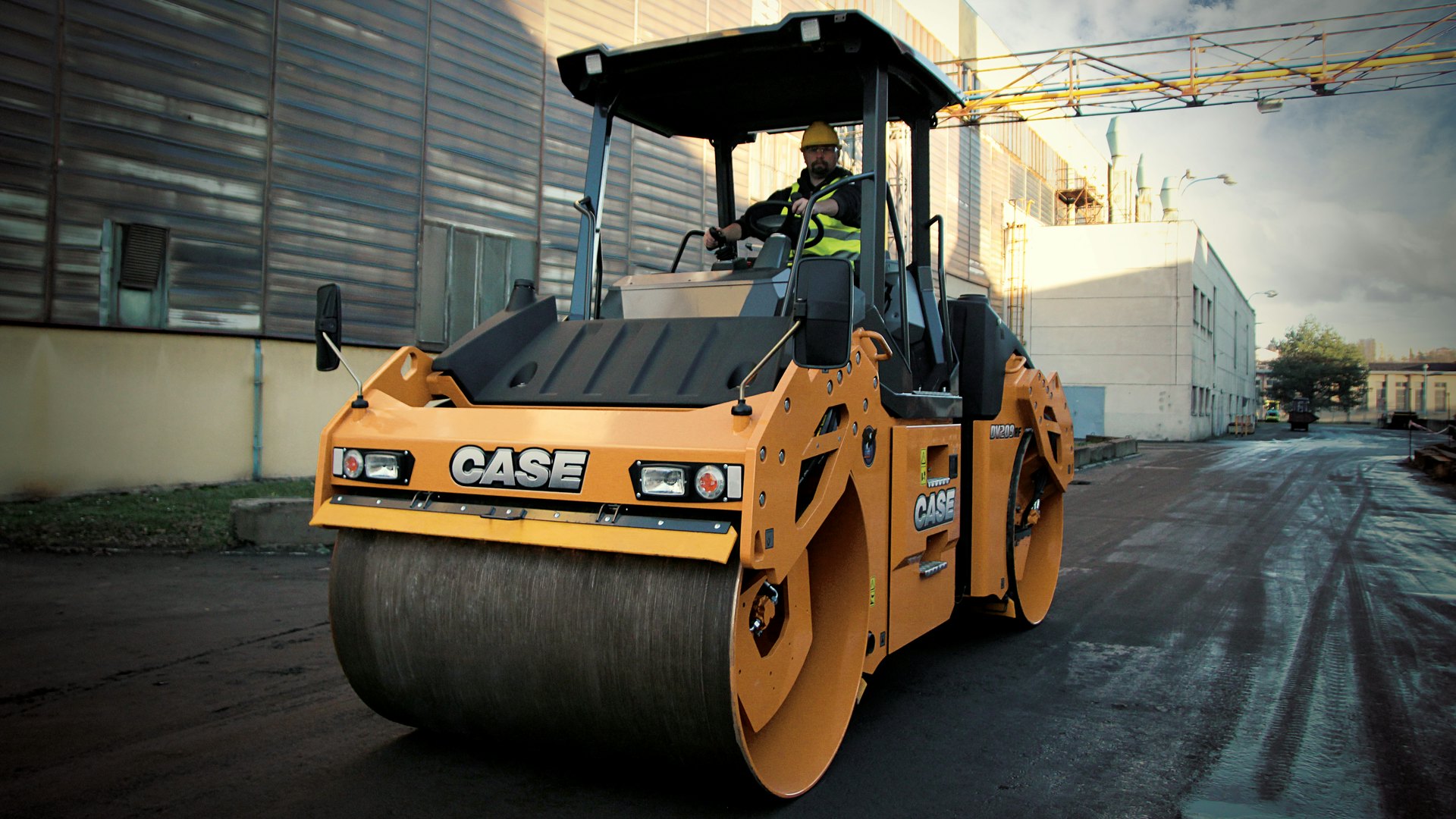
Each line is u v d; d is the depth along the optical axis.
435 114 13.11
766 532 2.78
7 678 4.38
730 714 2.79
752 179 10.53
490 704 3.16
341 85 12.03
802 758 3.37
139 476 10.37
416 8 12.82
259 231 11.30
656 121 5.10
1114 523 11.54
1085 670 5.00
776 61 4.27
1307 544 9.93
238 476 11.21
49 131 9.63
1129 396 38.78
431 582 3.19
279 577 6.83
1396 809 3.30
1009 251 39.69
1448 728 4.17
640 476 2.82
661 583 2.87
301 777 3.26
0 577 6.52
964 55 32.69
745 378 3.08
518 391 3.59
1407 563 8.76
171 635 5.20
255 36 11.18
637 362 3.55
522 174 14.29
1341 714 4.33
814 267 3.03
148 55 10.30
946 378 4.78
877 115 4.16
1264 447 33.56
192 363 10.77
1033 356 39.91
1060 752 3.79
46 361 9.68
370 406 3.41
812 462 3.29
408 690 3.30
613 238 14.94
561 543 2.88
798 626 3.53
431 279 13.16
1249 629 6.00
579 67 4.46
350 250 12.21
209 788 3.15
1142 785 3.46
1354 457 27.45
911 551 4.03
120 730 3.71
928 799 3.28
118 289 10.16
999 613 5.59
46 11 9.58
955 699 4.47
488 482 3.05
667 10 16.19
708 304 3.87
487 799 3.11
